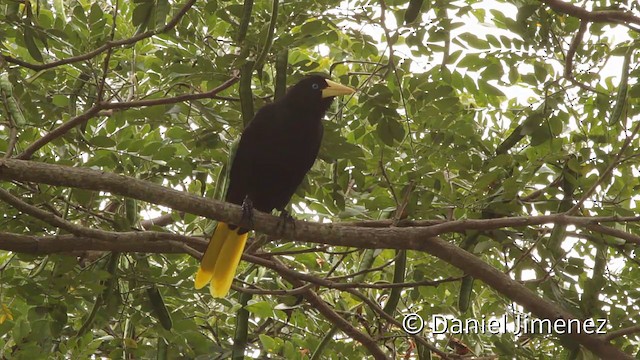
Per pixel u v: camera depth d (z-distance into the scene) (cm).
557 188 1110
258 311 1091
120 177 838
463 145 1067
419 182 1051
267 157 1027
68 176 814
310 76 1045
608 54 1077
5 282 991
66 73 1115
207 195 1188
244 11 915
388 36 1007
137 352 1124
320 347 1117
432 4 1048
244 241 1034
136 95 1188
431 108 1058
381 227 1083
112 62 1185
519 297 1024
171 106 1054
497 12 1064
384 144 1073
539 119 1071
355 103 1246
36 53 939
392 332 1203
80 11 1033
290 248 1257
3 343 1091
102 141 998
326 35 1048
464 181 1124
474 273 1023
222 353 1083
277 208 1095
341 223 1096
